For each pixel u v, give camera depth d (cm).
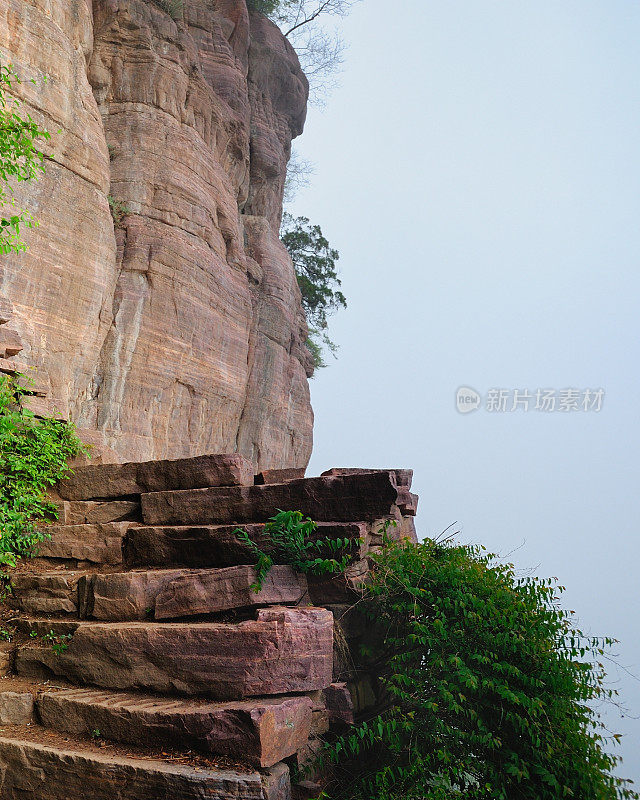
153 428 1258
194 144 1410
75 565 610
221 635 444
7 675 512
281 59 2014
